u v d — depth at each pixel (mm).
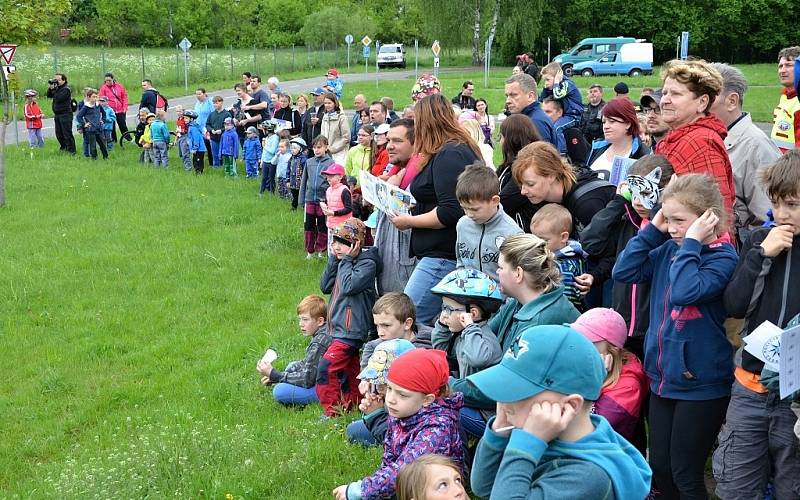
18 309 11578
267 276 12820
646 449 5344
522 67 20812
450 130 6691
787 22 61312
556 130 8828
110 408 8305
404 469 3621
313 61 65000
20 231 15914
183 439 6562
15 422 8109
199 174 21500
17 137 25719
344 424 6762
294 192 17062
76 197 18750
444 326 5688
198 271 13148
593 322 4551
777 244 4039
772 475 4352
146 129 22969
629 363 4855
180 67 51656
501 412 2973
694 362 4344
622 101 6668
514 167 5898
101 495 5707
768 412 4188
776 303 4113
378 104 12797
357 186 11492
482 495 3072
